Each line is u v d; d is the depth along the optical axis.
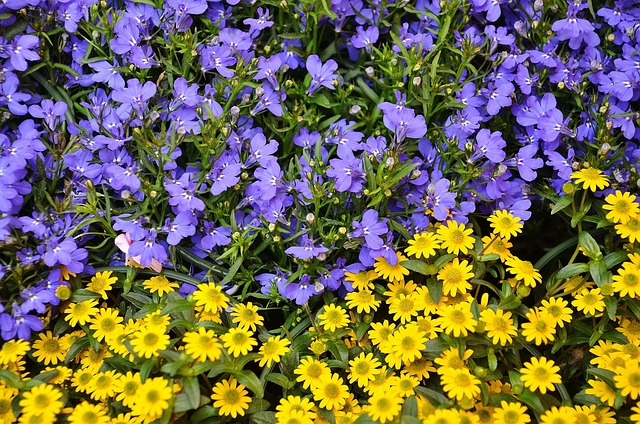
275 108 0.79
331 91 0.83
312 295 0.78
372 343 0.76
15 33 0.79
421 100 0.79
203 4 0.80
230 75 0.79
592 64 0.80
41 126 0.80
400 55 0.81
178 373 0.71
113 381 0.73
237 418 0.73
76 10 0.80
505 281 0.76
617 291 0.73
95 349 0.74
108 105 0.79
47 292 0.75
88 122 0.79
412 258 0.78
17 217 0.76
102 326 0.74
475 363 0.74
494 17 0.81
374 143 0.78
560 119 0.79
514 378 0.72
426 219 0.78
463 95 0.81
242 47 0.80
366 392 0.74
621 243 0.79
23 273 0.75
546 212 0.86
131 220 0.76
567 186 0.75
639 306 0.74
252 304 0.79
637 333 0.75
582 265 0.75
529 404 0.71
